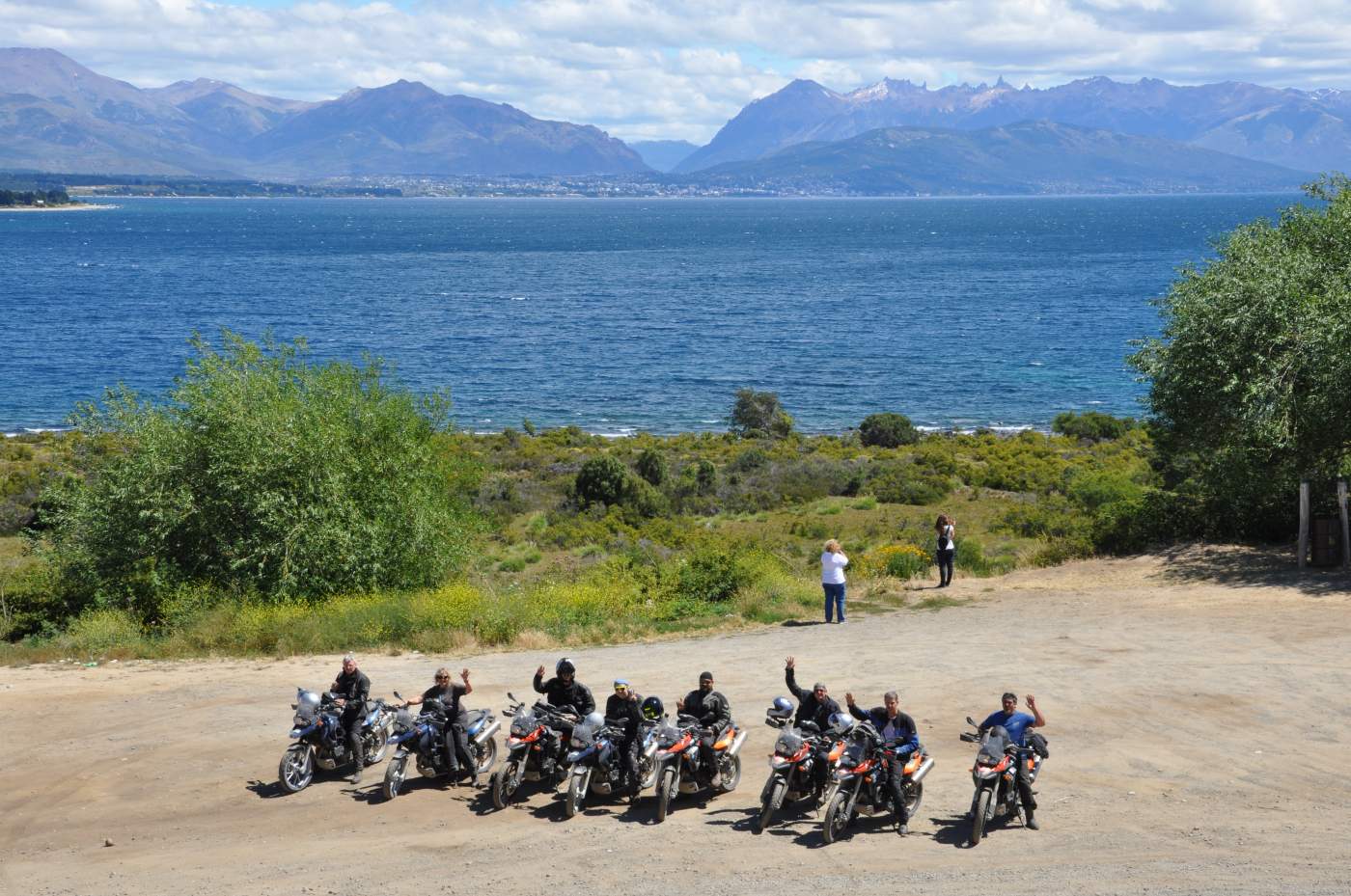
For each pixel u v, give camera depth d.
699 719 11.77
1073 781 11.85
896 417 67.19
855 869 9.79
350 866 10.14
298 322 123.06
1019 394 83.69
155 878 9.96
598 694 15.41
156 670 18.45
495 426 74.00
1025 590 23.30
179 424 25.17
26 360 95.38
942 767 12.63
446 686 12.51
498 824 11.29
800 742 10.93
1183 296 25.48
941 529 24.31
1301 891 8.80
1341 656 16.02
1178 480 38.31
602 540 40.72
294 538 23.64
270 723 14.91
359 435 26.09
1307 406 22.70
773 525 44.06
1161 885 9.06
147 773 13.02
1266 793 11.23
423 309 138.12
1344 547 21.81
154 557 24.05
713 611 22.80
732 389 87.31
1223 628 18.20
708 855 10.23
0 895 9.66
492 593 23.22
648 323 125.12
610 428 73.75
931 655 17.39
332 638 20.14
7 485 46.47
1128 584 22.75
